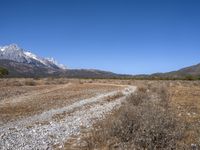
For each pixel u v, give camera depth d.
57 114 23.55
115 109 25.50
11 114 23.14
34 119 21.08
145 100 25.44
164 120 13.72
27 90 47.31
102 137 13.68
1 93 39.88
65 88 56.03
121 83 85.50
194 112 21.75
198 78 118.56
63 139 14.49
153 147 11.45
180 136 13.17
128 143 12.56
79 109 26.95
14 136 15.09
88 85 68.81
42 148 12.77
